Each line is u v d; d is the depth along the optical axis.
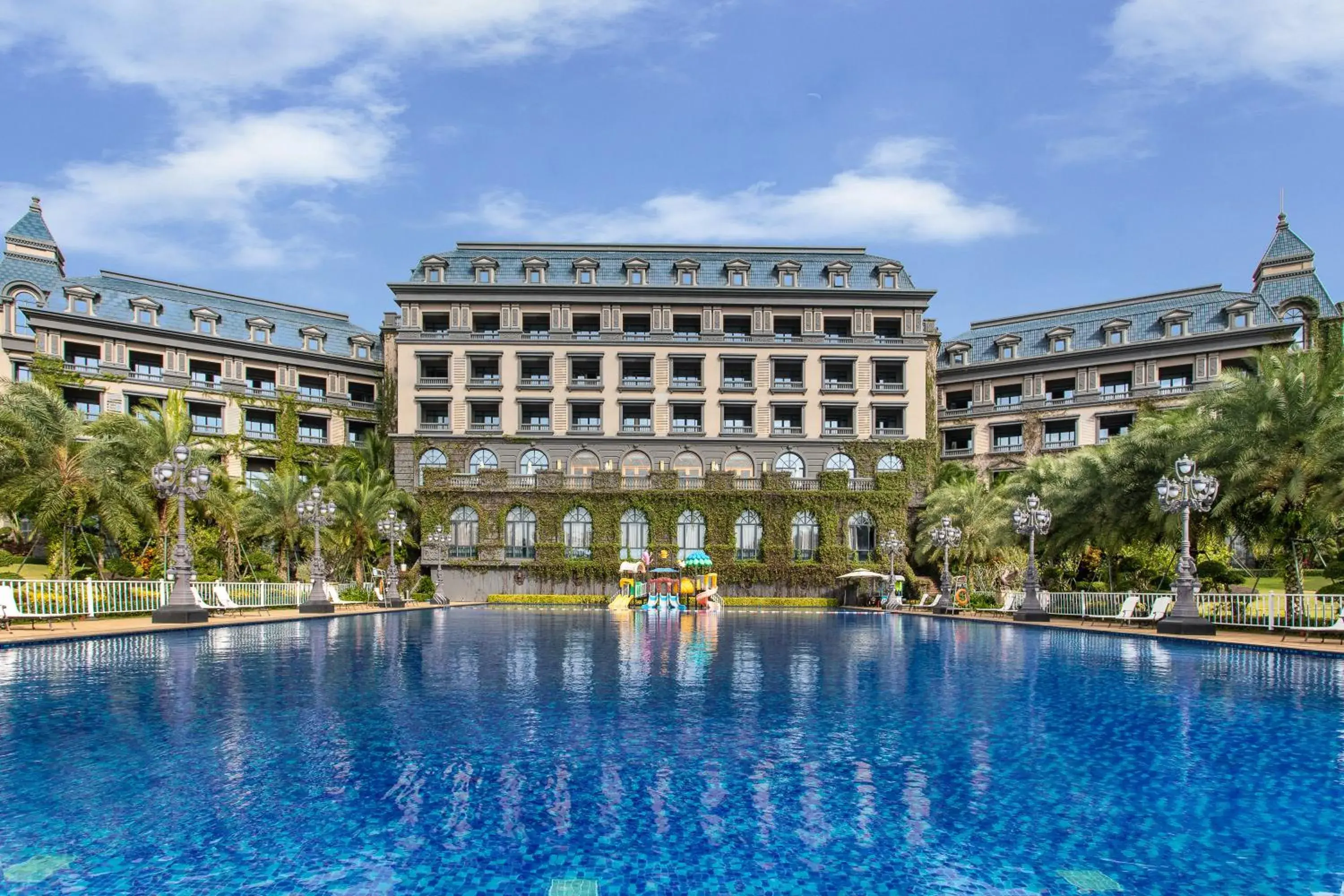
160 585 29.55
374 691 13.98
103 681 14.73
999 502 51.09
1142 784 8.52
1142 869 6.41
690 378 70.56
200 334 68.56
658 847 6.82
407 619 36.25
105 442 33.84
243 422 69.69
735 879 6.21
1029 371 73.50
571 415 69.12
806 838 7.02
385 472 63.50
